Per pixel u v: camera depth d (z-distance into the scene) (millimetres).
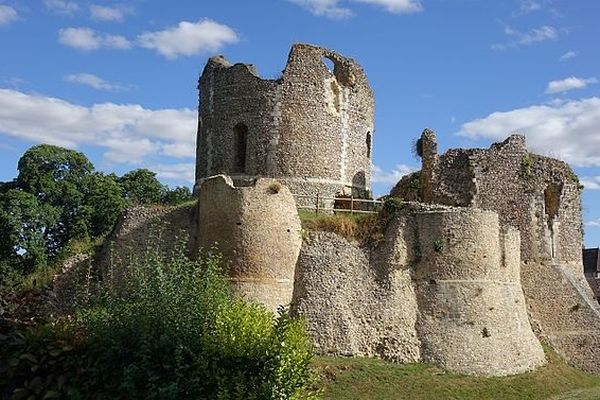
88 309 20172
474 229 29938
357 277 29016
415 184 37281
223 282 22328
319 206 33156
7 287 16641
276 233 27859
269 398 15586
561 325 35125
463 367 28031
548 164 37562
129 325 16438
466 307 29062
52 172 47969
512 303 30734
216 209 28000
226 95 34312
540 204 36562
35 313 16031
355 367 26062
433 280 29469
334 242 29125
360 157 35594
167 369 15859
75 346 15195
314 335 27422
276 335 16453
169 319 16859
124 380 15227
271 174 33156
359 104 35719
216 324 16641
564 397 27766
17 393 13953
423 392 25328
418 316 29109
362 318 28469
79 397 14609
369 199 34688
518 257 32250
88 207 47344
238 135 34344
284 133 33344
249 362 16156
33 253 44156
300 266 28375
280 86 33562
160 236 29266
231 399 15578
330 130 34156
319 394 18484
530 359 30328
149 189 54125
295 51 34031
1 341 13922
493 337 29109
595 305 36000
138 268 21609
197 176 35719
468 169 35375
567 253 37312
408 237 30078
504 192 35906
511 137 36562
